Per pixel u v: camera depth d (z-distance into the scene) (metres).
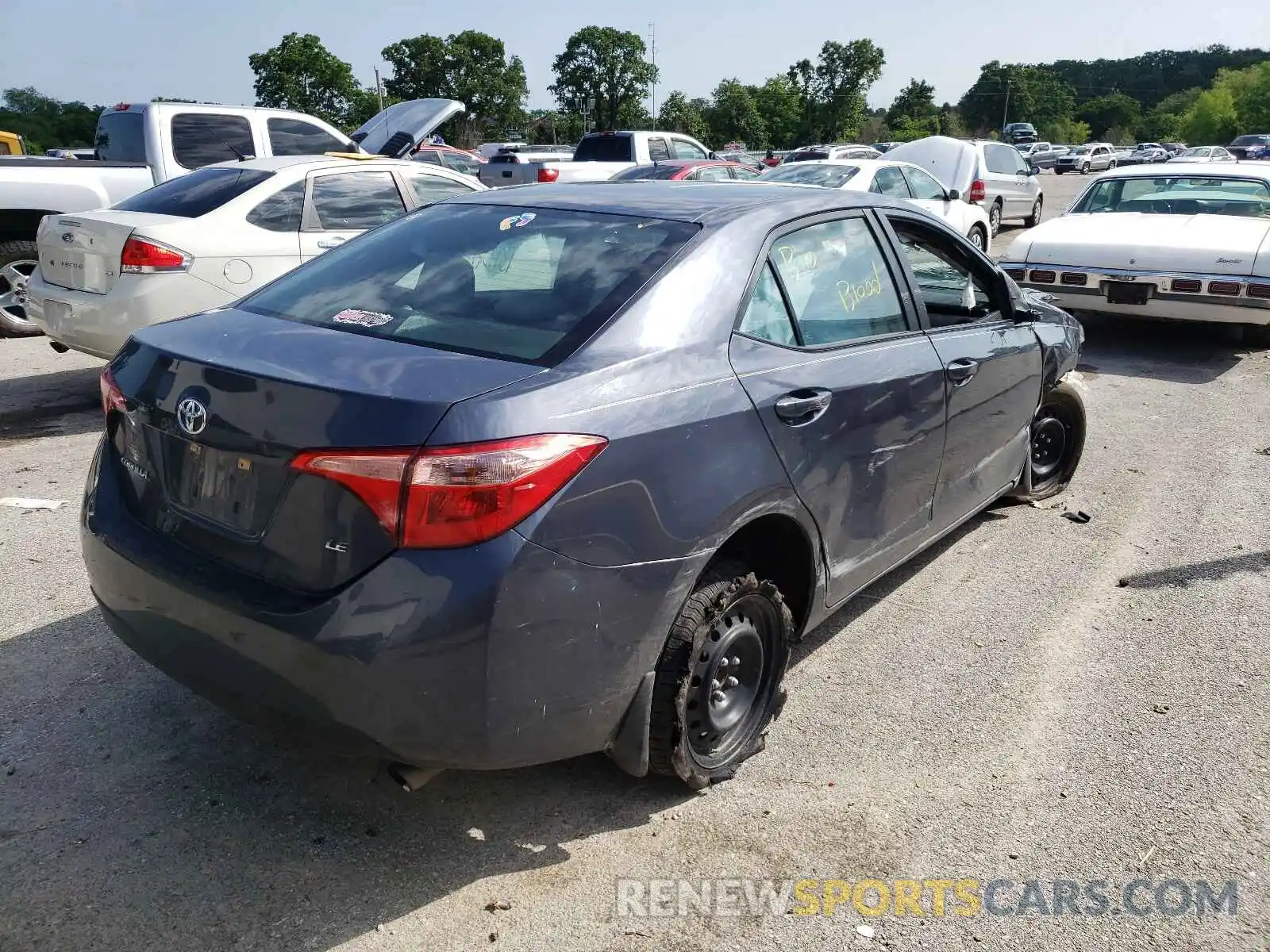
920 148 17.31
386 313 2.91
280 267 6.81
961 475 4.19
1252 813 3.00
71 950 2.39
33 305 6.92
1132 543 5.03
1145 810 3.01
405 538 2.24
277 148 10.74
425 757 2.38
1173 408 7.55
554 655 2.40
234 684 2.47
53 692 3.46
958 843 2.85
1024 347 4.55
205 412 2.54
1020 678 3.75
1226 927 2.57
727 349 2.90
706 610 2.77
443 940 2.46
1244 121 108.50
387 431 2.27
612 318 2.71
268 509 2.43
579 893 2.63
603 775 3.12
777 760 3.22
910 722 3.45
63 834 2.78
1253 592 4.49
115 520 2.78
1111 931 2.55
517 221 3.32
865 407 3.33
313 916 2.52
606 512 2.44
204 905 2.54
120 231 6.27
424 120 11.68
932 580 4.60
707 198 3.40
